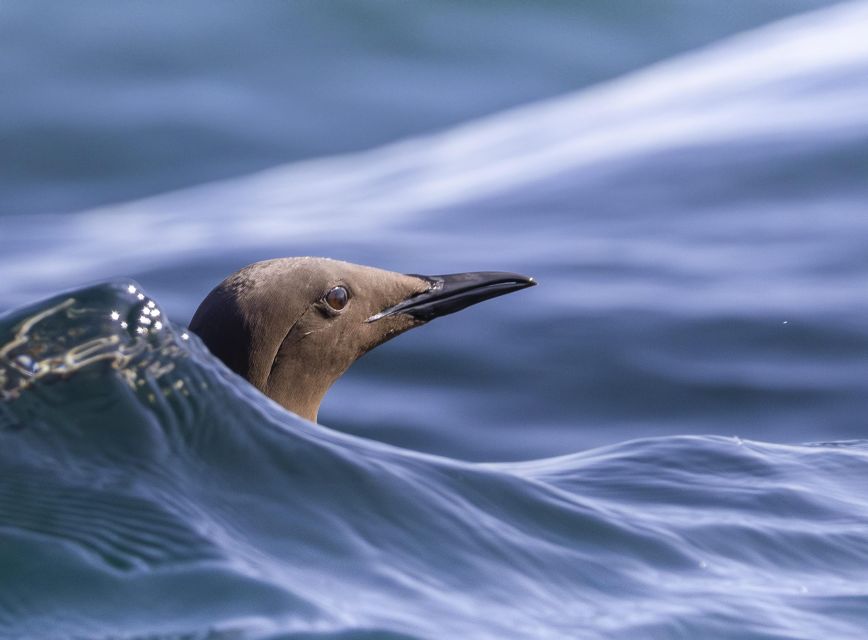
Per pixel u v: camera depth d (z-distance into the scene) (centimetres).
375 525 538
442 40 2820
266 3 2844
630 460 711
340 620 467
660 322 1277
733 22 2925
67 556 479
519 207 1623
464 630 484
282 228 1680
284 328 795
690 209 1540
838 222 1456
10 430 538
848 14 2438
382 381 1223
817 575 598
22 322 580
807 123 1705
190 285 1445
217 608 466
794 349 1230
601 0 2945
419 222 1619
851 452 762
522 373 1221
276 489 542
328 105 2597
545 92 2688
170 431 555
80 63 2642
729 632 529
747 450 741
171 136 2447
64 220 2041
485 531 559
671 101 2023
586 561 564
